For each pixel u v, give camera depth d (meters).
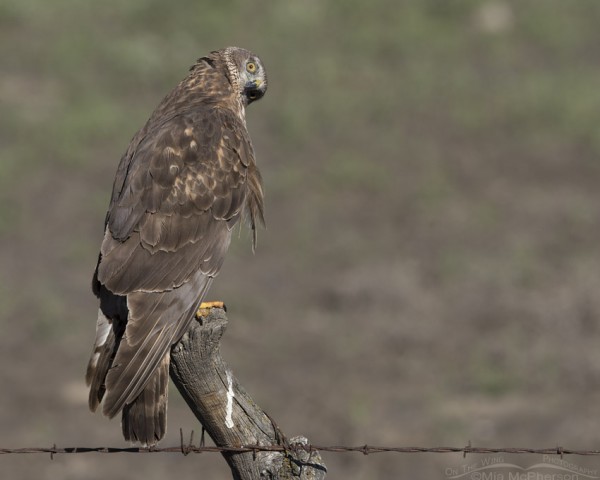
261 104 31.67
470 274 22.81
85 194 26.72
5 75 32.41
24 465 17.20
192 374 8.41
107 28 35.69
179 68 33.31
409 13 37.28
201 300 9.53
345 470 17.06
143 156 10.11
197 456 17.50
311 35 36.12
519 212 26.12
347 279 22.42
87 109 30.48
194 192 10.06
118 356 8.48
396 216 25.95
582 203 26.47
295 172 27.80
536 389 18.91
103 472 17.06
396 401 18.69
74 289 22.78
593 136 29.69
